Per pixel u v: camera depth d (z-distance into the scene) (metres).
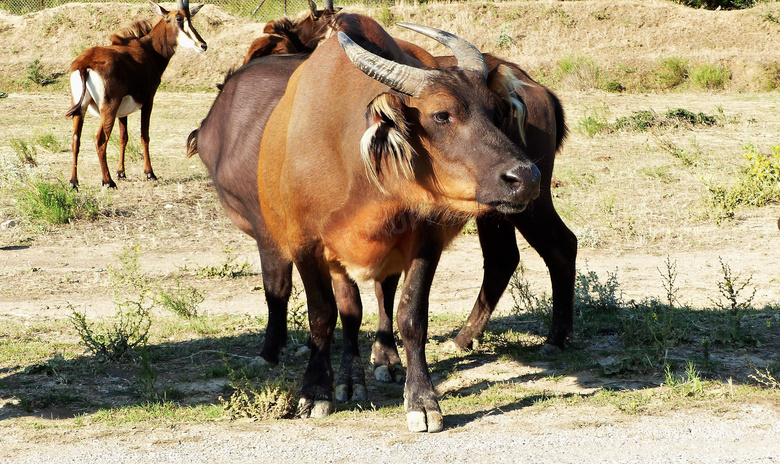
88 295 10.38
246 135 7.65
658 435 5.48
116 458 5.25
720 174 17.14
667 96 29.08
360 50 5.45
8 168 16.95
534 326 8.82
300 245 6.09
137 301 10.05
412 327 5.79
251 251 12.69
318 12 10.20
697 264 11.18
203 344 8.27
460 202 5.32
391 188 5.41
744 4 38.00
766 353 7.46
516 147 5.08
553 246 7.65
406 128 5.18
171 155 20.59
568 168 18.22
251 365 7.52
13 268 11.61
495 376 7.14
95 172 18.61
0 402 6.53
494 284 7.86
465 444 5.39
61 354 7.86
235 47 33.66
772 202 14.87
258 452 5.33
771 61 30.73
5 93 30.08
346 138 5.56
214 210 15.22
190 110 27.14
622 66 31.30
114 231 13.82
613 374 7.00
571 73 30.81
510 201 4.95
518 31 35.19
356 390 6.53
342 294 6.50
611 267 11.20
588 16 35.84
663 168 17.81
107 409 6.32
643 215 14.11
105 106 16.64
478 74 5.36
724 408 5.99
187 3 18.80
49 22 35.34
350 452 5.29
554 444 5.34
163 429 5.84
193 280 11.12
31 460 5.23
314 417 6.12
